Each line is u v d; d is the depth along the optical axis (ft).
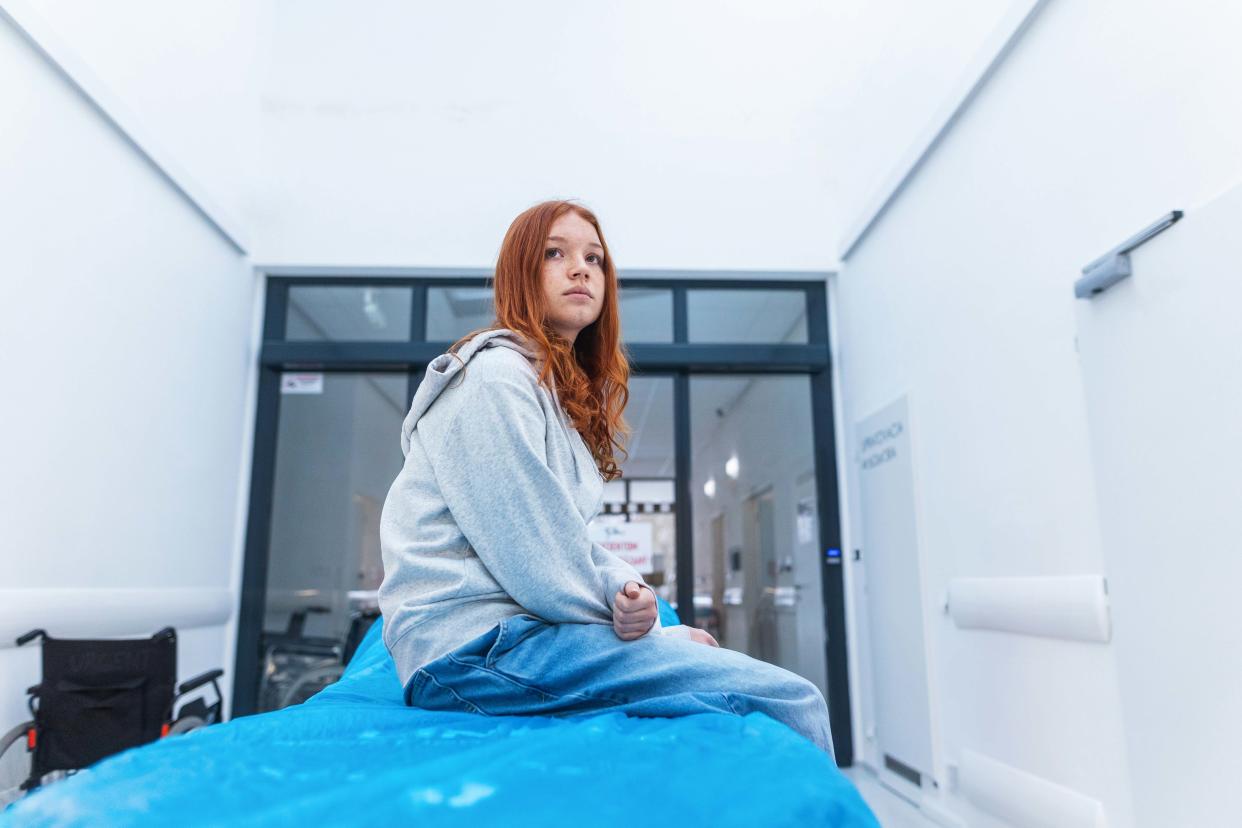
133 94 10.98
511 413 2.94
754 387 15.83
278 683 14.37
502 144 15.37
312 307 15.38
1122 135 7.29
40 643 9.02
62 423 9.57
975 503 9.91
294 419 15.31
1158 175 6.84
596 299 3.48
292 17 15.64
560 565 2.88
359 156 15.24
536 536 2.85
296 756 2.05
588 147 15.42
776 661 14.93
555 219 3.51
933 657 11.06
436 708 2.85
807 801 1.78
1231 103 6.06
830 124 15.55
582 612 2.90
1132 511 6.98
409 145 15.31
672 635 3.34
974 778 9.61
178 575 12.39
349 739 2.25
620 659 2.76
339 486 15.12
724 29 15.92
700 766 1.91
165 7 11.85
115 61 10.57
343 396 15.39
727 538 15.24
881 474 12.96
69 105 9.64
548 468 2.92
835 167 15.38
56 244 9.43
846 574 14.73
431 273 15.11
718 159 15.47
